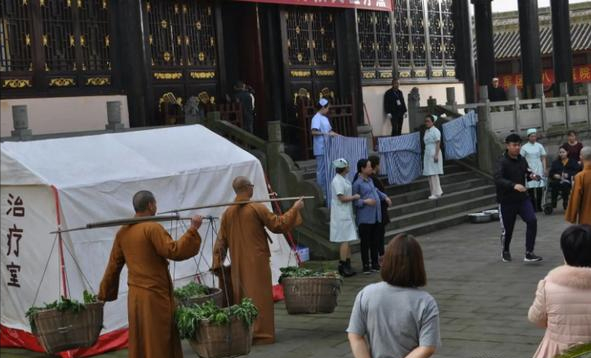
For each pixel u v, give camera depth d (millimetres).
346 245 13547
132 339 7809
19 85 15203
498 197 13719
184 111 18094
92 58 16469
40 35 15547
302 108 20344
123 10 16875
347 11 22406
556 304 5445
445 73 26594
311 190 15805
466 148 21609
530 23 27609
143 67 17125
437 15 26406
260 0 19000
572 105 26812
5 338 10586
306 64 21484
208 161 11906
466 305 10961
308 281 9594
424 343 4773
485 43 28688
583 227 5523
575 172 19078
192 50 18781
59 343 8508
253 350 9469
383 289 4918
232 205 9664
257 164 12453
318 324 10633
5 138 12711
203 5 19094
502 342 9062
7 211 10469
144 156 11414
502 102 22984
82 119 16125
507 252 13828
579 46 44562
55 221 9992
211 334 7844
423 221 18047
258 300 9680
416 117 22906
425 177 20547
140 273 7723
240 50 20609
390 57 24266
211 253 11734
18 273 10391
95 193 10312
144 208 7945
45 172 10203
